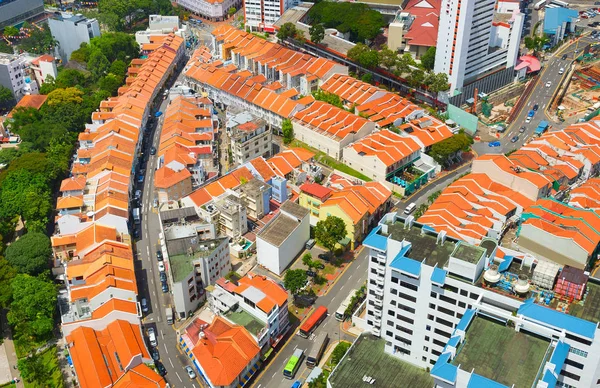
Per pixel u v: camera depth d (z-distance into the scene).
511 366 133.50
